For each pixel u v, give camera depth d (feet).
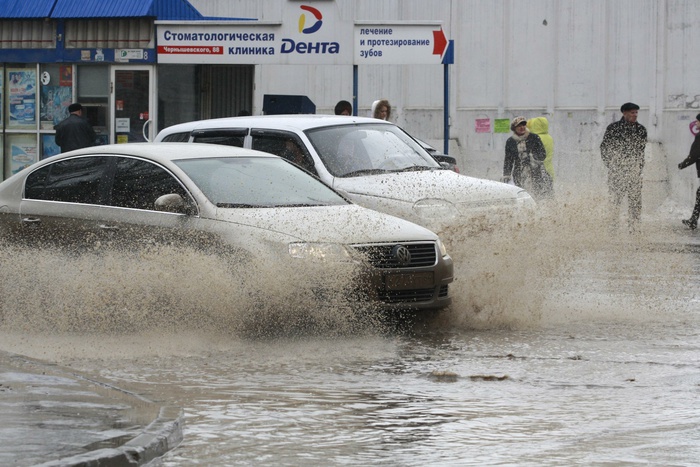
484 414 57.00
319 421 55.62
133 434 49.44
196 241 83.35
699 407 58.44
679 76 223.92
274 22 175.22
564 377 66.49
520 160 164.86
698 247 148.66
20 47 203.21
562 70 228.02
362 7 231.50
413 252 84.58
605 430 53.52
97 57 199.31
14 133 204.95
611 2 225.76
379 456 49.03
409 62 174.29
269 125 114.93
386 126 120.67
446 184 107.14
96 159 92.43
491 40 230.27
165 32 177.17
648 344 77.87
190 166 89.25
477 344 78.54
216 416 56.70
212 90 208.74
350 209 87.86
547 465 47.52
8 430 49.70
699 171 189.67
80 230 89.61
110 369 69.67
